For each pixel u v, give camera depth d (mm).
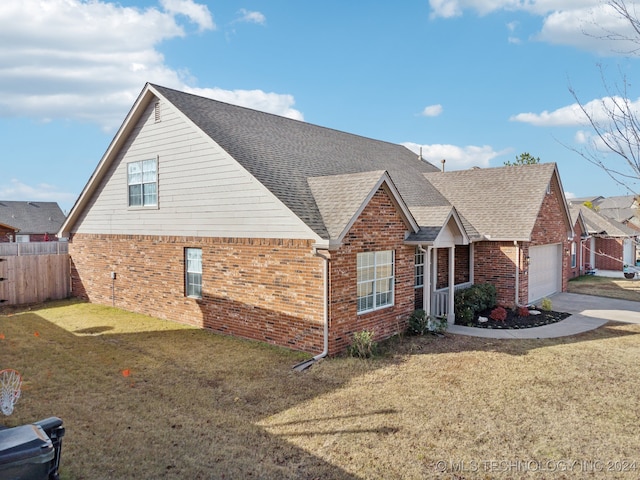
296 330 10391
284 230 10453
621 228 32375
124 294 15586
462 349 10703
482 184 19109
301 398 7547
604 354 10289
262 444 5934
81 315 14672
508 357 10000
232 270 11773
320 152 15359
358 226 10570
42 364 9383
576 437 6164
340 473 5234
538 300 18156
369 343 9953
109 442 5938
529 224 15930
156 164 13945
